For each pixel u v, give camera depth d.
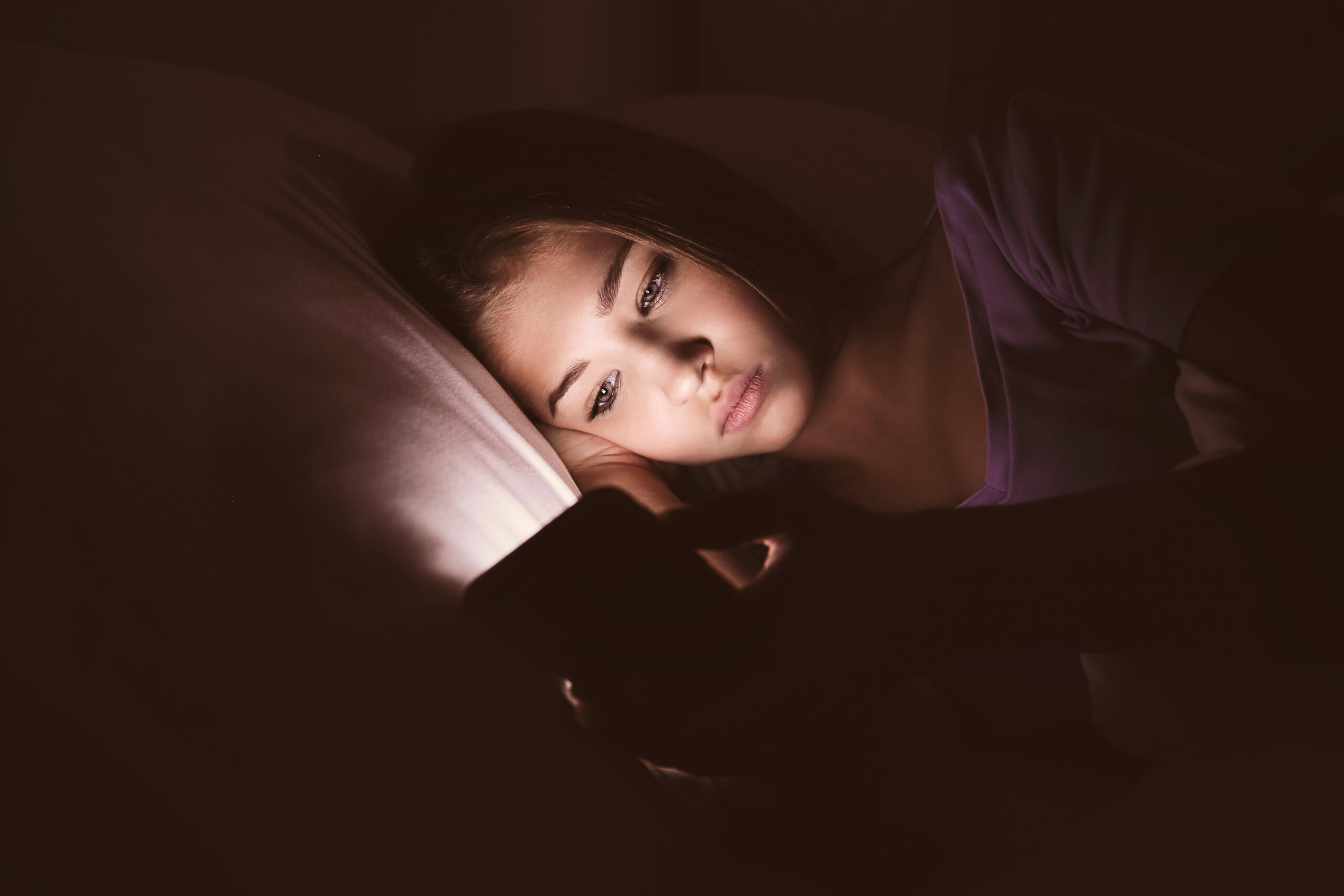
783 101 0.97
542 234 0.71
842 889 0.53
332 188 0.70
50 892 0.45
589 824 0.51
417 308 0.64
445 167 0.76
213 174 0.61
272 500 0.52
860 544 0.46
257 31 0.93
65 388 0.50
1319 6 0.99
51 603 0.47
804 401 0.73
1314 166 0.91
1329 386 0.53
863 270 0.81
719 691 0.46
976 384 0.72
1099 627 0.46
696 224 0.72
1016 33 1.25
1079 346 0.65
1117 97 1.13
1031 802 0.55
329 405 0.54
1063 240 0.62
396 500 0.54
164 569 0.50
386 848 0.49
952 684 0.61
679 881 0.52
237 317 0.55
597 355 0.73
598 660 0.50
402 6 1.02
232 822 0.48
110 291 0.53
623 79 1.31
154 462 0.51
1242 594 0.46
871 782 0.53
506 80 1.12
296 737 0.49
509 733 0.52
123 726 0.47
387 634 0.52
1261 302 0.55
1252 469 0.49
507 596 0.51
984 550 0.46
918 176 0.89
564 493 0.62
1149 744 0.54
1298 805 0.50
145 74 0.66
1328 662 0.48
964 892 0.52
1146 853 0.50
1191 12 1.06
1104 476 0.65
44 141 0.57
